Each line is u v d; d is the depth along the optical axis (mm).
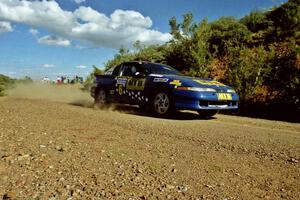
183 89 6898
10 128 4516
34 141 3768
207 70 13008
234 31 17094
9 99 10453
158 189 2438
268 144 4305
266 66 10914
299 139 4875
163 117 7336
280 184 2676
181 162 3188
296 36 16234
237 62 10617
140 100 7922
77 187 2406
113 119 6148
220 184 2607
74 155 3246
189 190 2445
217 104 7059
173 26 14117
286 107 9164
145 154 3430
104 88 9008
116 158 3209
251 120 7664
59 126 4922
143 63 8320
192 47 13602
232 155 3588
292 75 9734
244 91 9938
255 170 3043
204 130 5312
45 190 2324
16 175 2598
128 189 2408
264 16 19531
